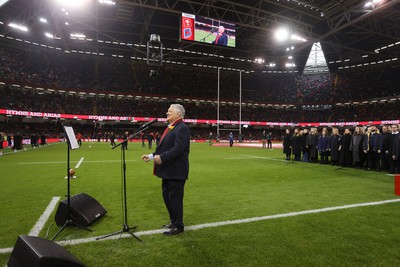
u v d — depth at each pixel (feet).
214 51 145.59
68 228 13.39
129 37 128.16
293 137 50.19
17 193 20.94
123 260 10.03
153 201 18.80
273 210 16.75
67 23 112.37
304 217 15.30
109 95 153.07
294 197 20.31
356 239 12.12
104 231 13.03
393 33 122.83
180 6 98.22
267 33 121.39
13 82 122.52
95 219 14.17
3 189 22.36
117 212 16.12
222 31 93.97
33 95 137.39
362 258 10.28
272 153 67.00
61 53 154.10
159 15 104.58
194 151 72.69
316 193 21.75
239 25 105.19
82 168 35.50
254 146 104.27
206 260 10.07
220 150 77.66
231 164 42.19
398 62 163.73
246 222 14.42
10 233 12.73
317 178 29.25
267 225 13.94
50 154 56.59
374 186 24.86
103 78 161.99
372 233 12.85
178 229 12.71
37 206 17.31
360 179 28.76
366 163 39.42
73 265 8.28
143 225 13.88
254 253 10.68
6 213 15.79
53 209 16.63
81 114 139.13
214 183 26.02
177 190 12.55
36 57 146.72
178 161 12.34
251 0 93.40
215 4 96.73
